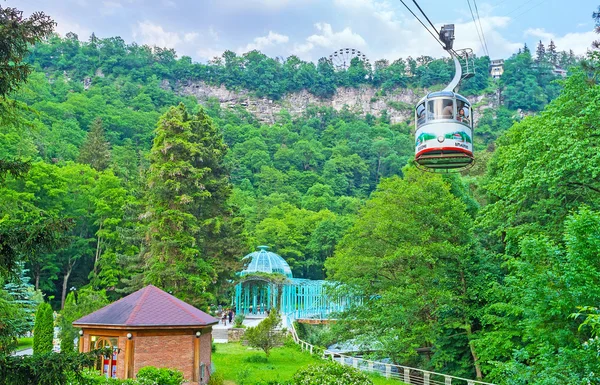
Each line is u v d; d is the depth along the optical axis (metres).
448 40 24.34
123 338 26.86
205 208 53.31
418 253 31.09
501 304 24.23
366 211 38.31
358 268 34.75
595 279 17.88
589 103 24.30
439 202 33.81
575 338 17.73
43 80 161.12
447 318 30.91
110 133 165.12
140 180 56.34
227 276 53.84
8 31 13.57
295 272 110.75
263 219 119.94
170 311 28.33
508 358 27.77
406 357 32.09
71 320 33.94
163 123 49.66
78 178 80.12
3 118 18.80
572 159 22.28
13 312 21.69
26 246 12.64
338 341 37.50
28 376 12.38
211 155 54.59
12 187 67.25
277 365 35.59
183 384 27.39
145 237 49.16
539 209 27.34
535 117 32.06
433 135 23.89
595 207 25.33
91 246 80.38
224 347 44.94
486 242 36.53
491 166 41.94
